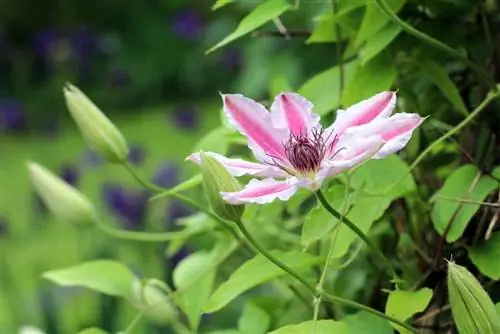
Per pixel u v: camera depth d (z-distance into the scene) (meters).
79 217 1.30
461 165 1.20
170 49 6.65
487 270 1.10
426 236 1.20
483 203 1.10
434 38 1.18
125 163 1.24
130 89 6.59
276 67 2.62
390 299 1.07
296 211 1.35
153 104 6.58
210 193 1.05
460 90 1.21
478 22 1.20
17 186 4.72
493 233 1.12
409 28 1.12
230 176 1.05
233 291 1.08
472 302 1.02
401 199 1.20
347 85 1.16
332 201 1.12
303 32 1.26
